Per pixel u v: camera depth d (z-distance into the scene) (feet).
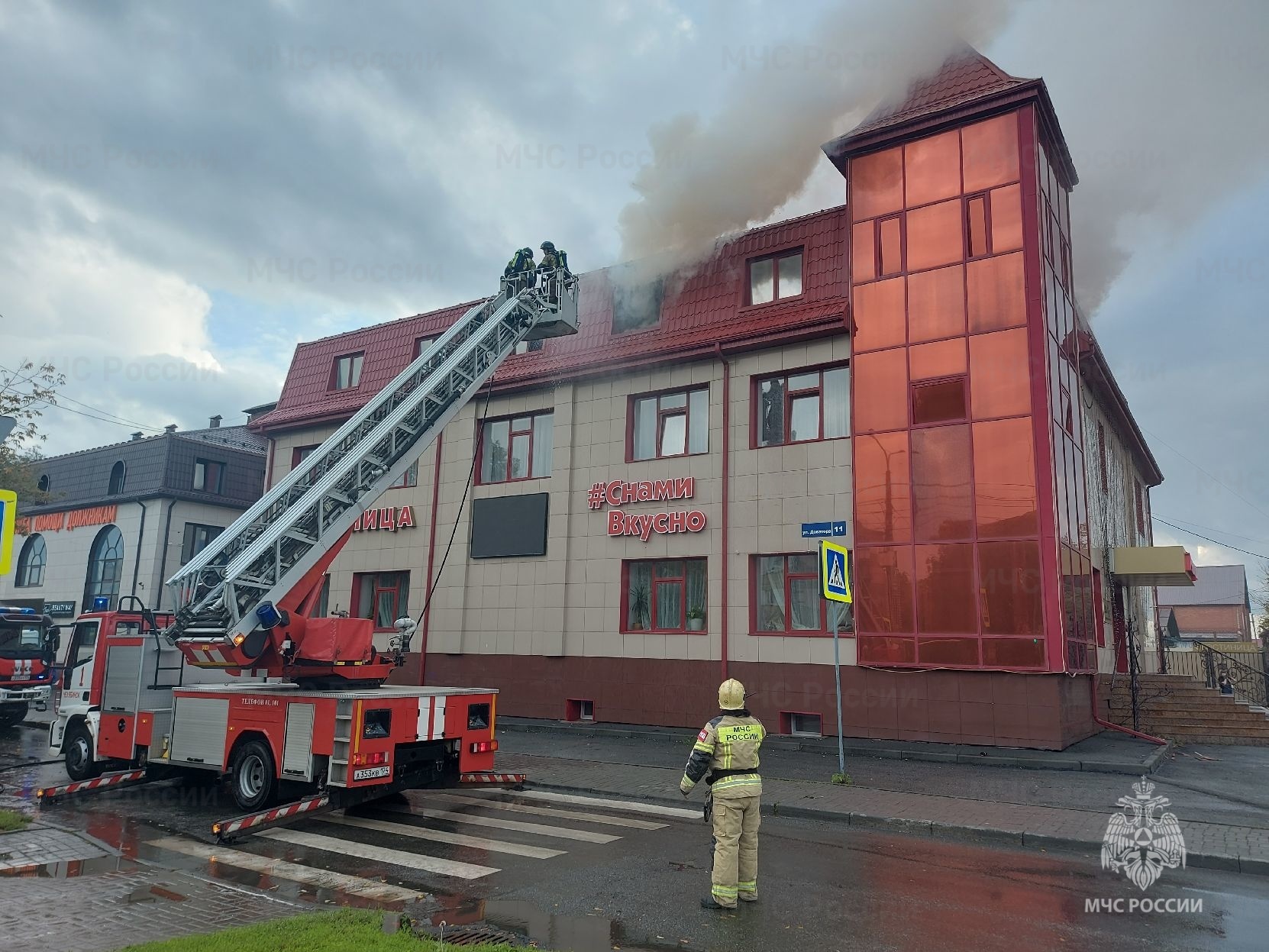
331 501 39.11
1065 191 58.85
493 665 64.90
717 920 20.04
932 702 48.21
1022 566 46.65
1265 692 80.23
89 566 106.52
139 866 24.91
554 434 65.51
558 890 22.44
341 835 29.14
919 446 50.62
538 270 52.75
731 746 21.35
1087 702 51.49
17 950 17.20
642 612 60.18
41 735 59.67
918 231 52.75
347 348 80.64
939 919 20.16
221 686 37.47
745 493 56.65
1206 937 19.07
